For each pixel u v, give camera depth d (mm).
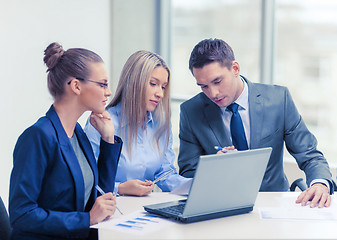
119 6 4117
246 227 1587
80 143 1771
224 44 2158
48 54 1678
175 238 1478
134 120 2221
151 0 4363
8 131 3350
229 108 2344
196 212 1648
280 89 2426
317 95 4035
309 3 3889
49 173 1610
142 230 1556
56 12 3625
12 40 3334
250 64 4062
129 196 2053
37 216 1540
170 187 2213
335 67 3953
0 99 3285
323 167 2172
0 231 1792
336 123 4008
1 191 3334
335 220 1658
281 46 3945
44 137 1579
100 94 1674
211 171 1585
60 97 1676
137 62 2213
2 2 3256
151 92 2203
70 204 1639
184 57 4488
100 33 3996
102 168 1880
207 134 2359
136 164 2242
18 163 1569
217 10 4387
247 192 1742
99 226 1598
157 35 4453
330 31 3896
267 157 1739
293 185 2260
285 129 2377
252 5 4094
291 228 1575
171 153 2393
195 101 2445
